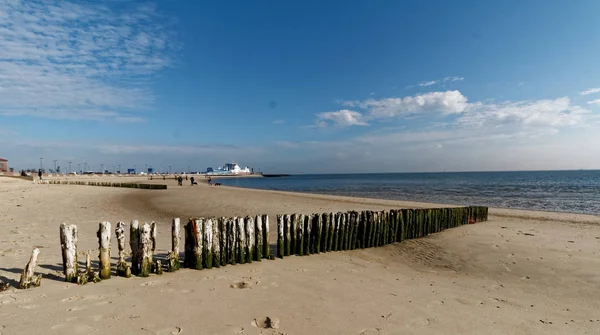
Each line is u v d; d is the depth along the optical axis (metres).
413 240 11.45
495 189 47.03
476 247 10.01
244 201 23.28
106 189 34.94
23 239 8.98
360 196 34.50
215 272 6.65
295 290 5.64
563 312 5.23
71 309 4.42
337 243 9.70
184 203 21.67
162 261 7.40
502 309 5.22
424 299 5.50
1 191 26.09
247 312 4.60
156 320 4.21
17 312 4.26
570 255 8.84
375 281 6.50
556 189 45.69
